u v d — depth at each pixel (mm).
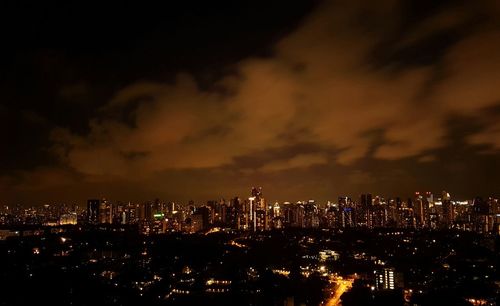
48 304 197000
